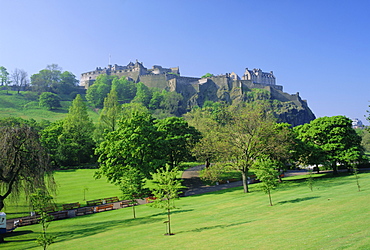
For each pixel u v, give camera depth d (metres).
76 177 76.44
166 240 20.69
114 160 52.06
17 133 29.97
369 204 23.44
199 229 23.38
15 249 24.25
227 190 53.25
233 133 49.03
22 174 30.16
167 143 58.72
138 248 19.14
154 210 38.56
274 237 17.28
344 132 56.88
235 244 16.91
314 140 60.75
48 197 25.78
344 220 19.19
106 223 32.94
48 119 173.38
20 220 36.25
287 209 27.14
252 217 25.73
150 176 52.50
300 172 77.56
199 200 43.38
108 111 104.56
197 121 96.31
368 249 12.21
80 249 21.08
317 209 24.80
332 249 13.02
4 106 187.75
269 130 48.03
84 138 101.44
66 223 35.84
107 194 56.72
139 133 52.75
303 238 16.03
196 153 55.56
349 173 59.81
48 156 32.28
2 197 29.73
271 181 31.02
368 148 110.38
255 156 48.28
